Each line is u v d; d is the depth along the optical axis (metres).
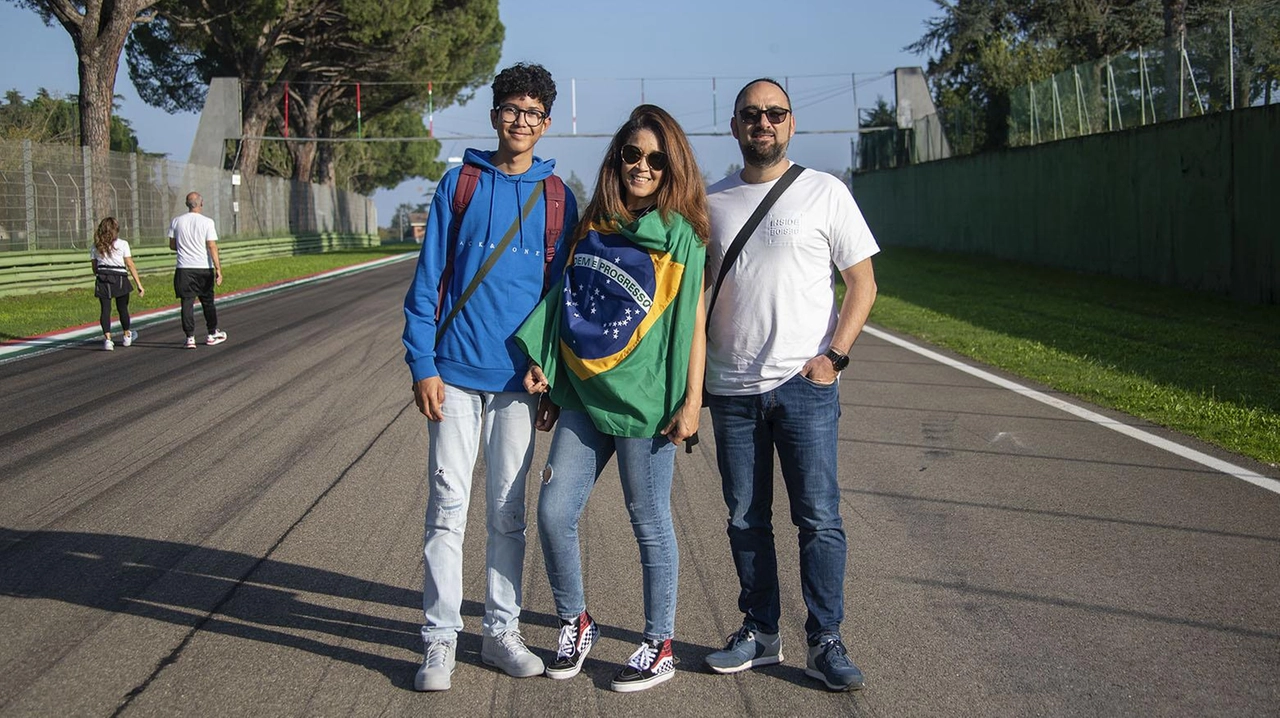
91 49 24.48
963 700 3.47
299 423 8.09
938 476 6.41
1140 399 8.56
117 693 3.55
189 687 3.60
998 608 4.27
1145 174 19.53
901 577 4.65
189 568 4.82
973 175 29.19
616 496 6.14
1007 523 5.42
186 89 43.28
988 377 10.09
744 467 3.73
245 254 33.38
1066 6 39.91
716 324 3.69
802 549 3.67
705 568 4.85
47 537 5.27
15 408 8.71
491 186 3.68
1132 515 5.51
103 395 9.31
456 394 3.68
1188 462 6.61
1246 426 7.42
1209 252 17.36
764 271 3.58
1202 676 3.60
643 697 3.55
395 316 16.16
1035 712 3.37
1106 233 21.23
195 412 8.53
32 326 14.66
